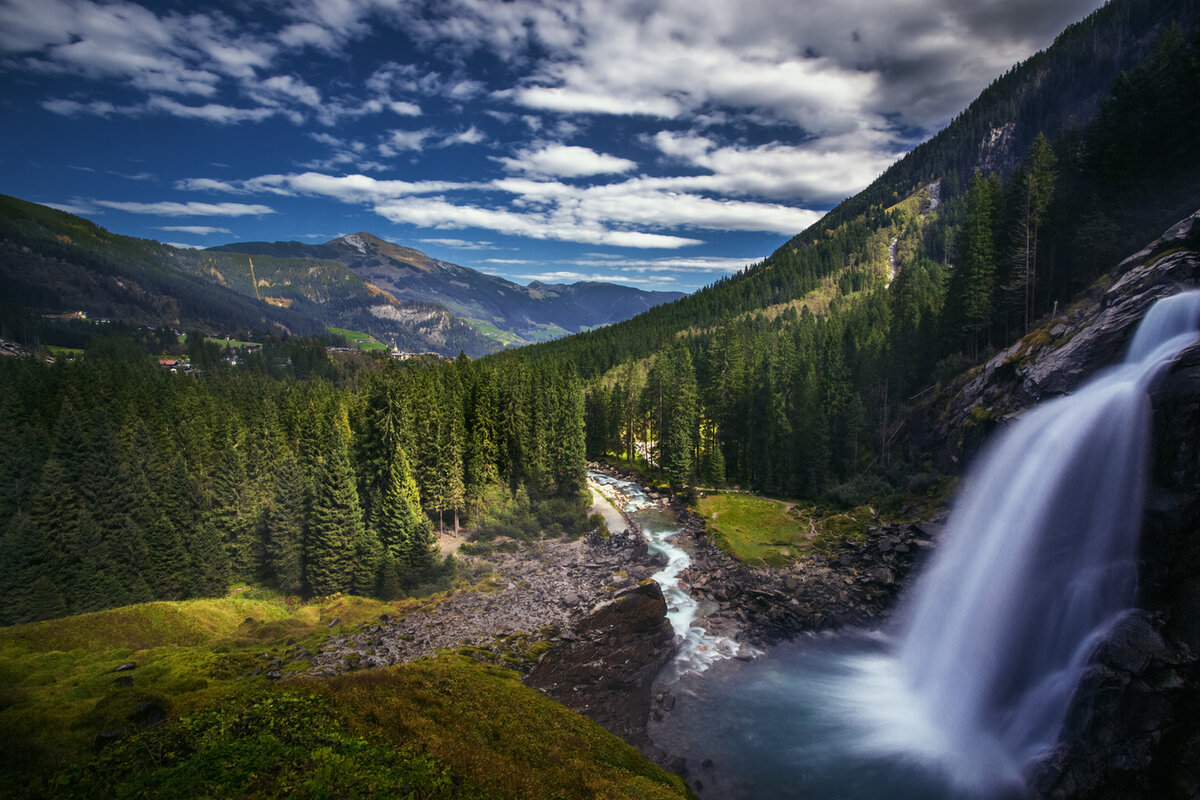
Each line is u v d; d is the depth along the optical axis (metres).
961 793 30.80
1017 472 44.88
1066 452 39.88
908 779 31.94
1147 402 34.22
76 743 22.80
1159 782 26.09
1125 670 28.86
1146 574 31.72
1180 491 31.22
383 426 68.38
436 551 62.88
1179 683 26.94
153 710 24.58
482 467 79.56
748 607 52.66
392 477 63.06
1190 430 31.41
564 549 69.12
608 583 57.06
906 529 56.69
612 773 26.02
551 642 44.03
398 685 28.91
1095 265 61.19
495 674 37.59
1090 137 64.56
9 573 48.03
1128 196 60.44
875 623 50.44
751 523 72.19
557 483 84.62
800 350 116.31
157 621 43.59
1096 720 28.86
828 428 79.81
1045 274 67.31
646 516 81.12
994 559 43.12
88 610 50.25
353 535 57.38
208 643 41.53
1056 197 66.94
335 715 24.33
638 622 46.25
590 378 159.62
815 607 51.72
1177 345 35.78
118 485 59.59
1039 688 35.19
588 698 38.19
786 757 33.78
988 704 38.03
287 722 23.19
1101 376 42.44
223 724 22.64
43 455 70.31
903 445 74.44
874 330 105.00
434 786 20.20
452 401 80.88
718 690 40.91
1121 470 35.12
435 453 72.62
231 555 58.88
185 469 63.09
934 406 70.25
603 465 114.75
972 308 69.50
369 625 46.12
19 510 60.47
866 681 42.50
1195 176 55.59
